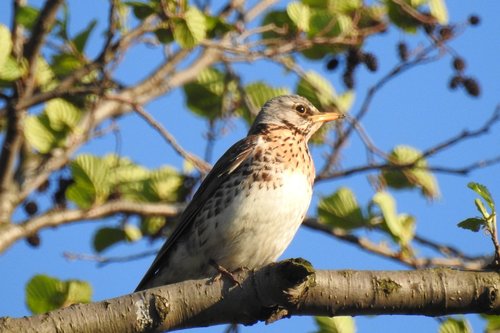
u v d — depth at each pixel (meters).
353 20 14.77
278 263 8.09
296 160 11.52
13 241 13.36
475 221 8.31
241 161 11.41
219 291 8.21
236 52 13.96
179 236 11.52
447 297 8.17
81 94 13.22
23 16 13.36
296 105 13.22
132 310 8.04
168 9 12.50
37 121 14.55
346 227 14.03
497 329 11.80
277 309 8.23
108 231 15.31
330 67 15.39
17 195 13.72
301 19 14.51
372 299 8.17
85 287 12.37
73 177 14.07
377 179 14.37
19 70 13.23
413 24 14.88
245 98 15.48
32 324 7.75
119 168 15.22
